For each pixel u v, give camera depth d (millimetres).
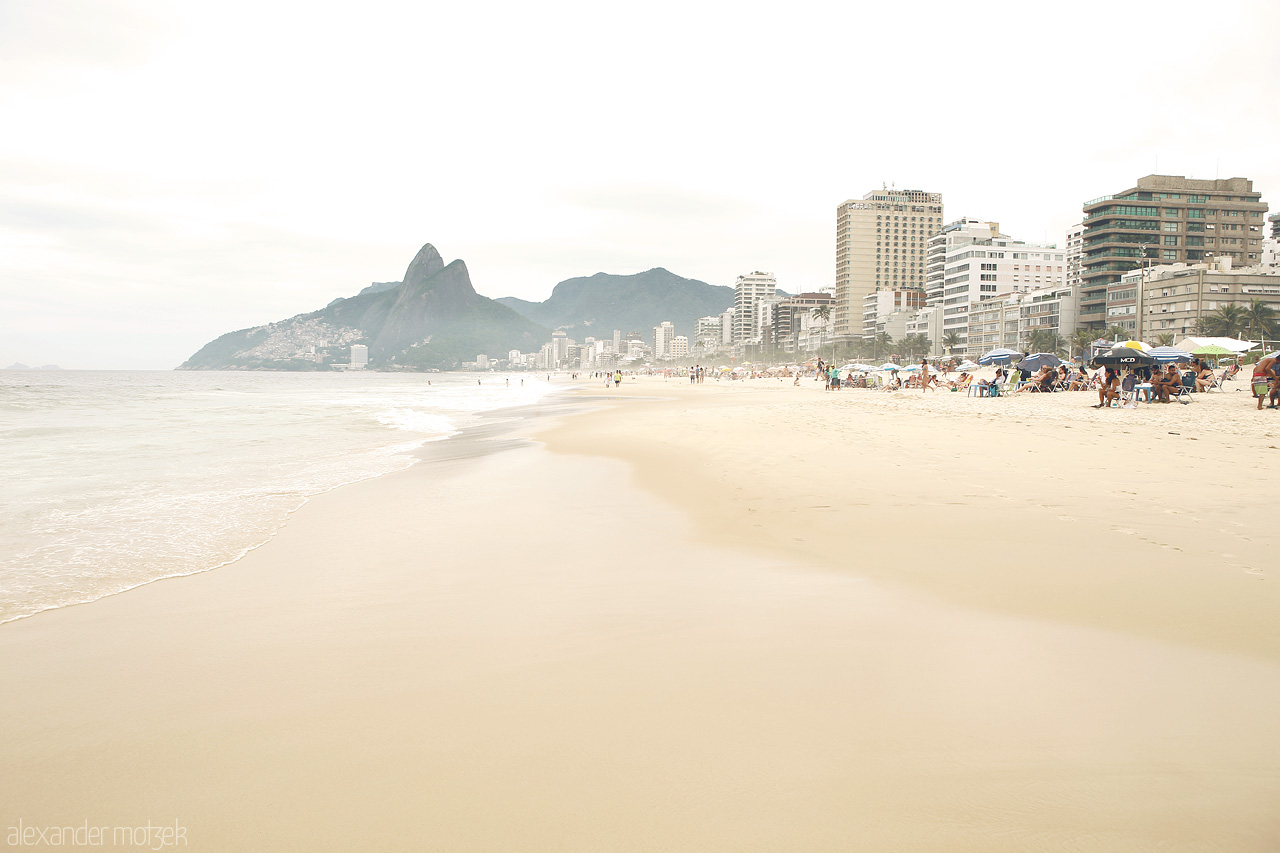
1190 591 5023
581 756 3111
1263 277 95438
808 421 20734
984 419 19922
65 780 3064
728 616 4922
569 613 5109
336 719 3541
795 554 6559
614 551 6965
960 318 150875
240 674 4152
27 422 28203
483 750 3188
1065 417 19797
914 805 2682
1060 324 119562
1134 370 26156
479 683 3926
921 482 9688
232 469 13859
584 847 2504
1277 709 3361
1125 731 3176
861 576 5773
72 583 6195
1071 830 2514
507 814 2717
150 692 3930
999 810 2639
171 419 30469
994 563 5926
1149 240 119250
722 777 2912
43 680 4125
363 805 2809
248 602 5578
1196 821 2541
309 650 4516
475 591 5738
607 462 13938
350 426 26328
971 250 149500
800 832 2549
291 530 8258
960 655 4102
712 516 8422
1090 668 3863
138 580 6270
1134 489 8594
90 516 9117
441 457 15703
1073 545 6316
